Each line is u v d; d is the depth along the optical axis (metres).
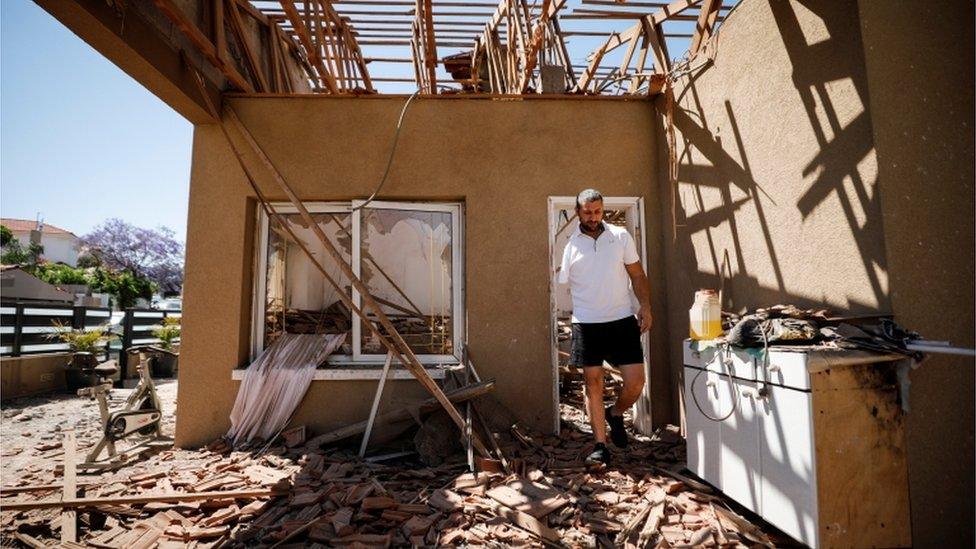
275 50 5.14
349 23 5.97
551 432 4.12
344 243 4.80
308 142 4.29
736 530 2.32
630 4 4.26
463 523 2.40
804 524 2.00
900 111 2.23
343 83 5.36
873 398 2.03
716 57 3.51
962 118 2.27
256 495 2.77
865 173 2.24
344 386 4.10
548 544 2.21
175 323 10.37
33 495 2.90
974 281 2.19
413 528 2.33
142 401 4.34
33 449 4.10
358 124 4.33
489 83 6.90
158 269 36.09
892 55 2.26
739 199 3.26
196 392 4.05
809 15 2.59
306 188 4.26
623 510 2.53
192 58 3.74
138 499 2.66
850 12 2.32
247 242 4.24
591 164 4.39
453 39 6.82
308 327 4.54
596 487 2.82
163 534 2.39
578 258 3.35
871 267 2.21
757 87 3.05
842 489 1.96
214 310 4.12
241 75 4.44
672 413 4.17
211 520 2.51
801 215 2.68
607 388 6.10
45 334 7.99
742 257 3.24
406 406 3.75
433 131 4.35
